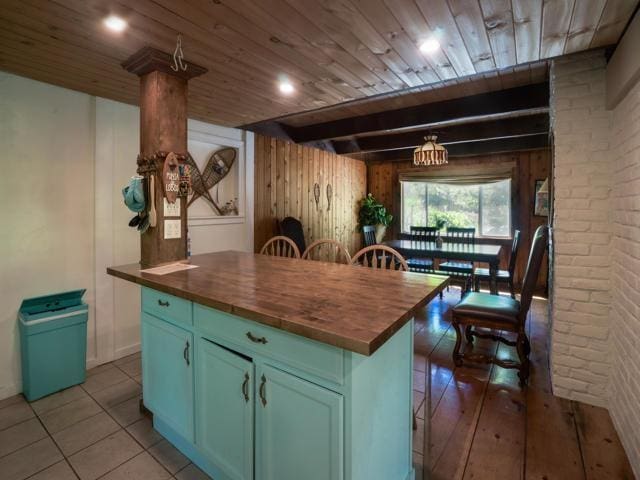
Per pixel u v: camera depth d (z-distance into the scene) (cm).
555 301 225
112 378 259
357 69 226
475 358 261
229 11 159
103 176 278
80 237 268
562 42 189
